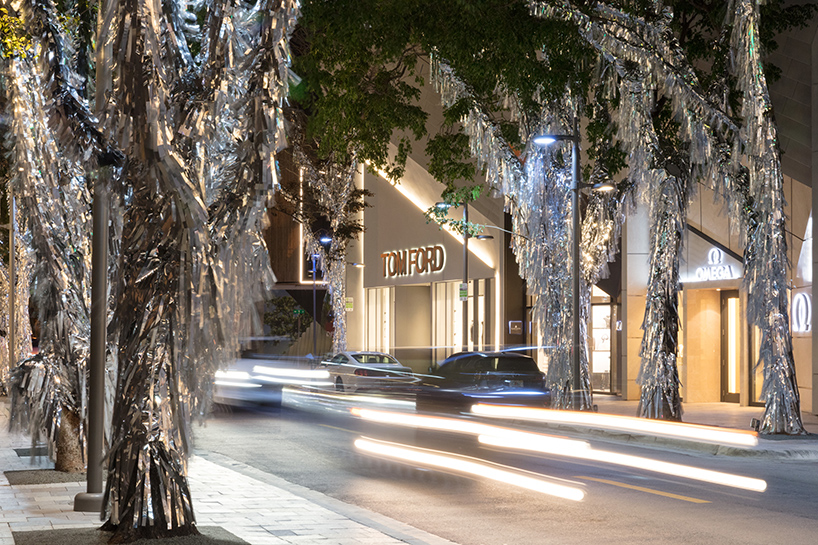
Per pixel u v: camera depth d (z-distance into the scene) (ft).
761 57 62.75
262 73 24.21
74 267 40.01
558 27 60.49
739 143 64.08
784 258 61.62
